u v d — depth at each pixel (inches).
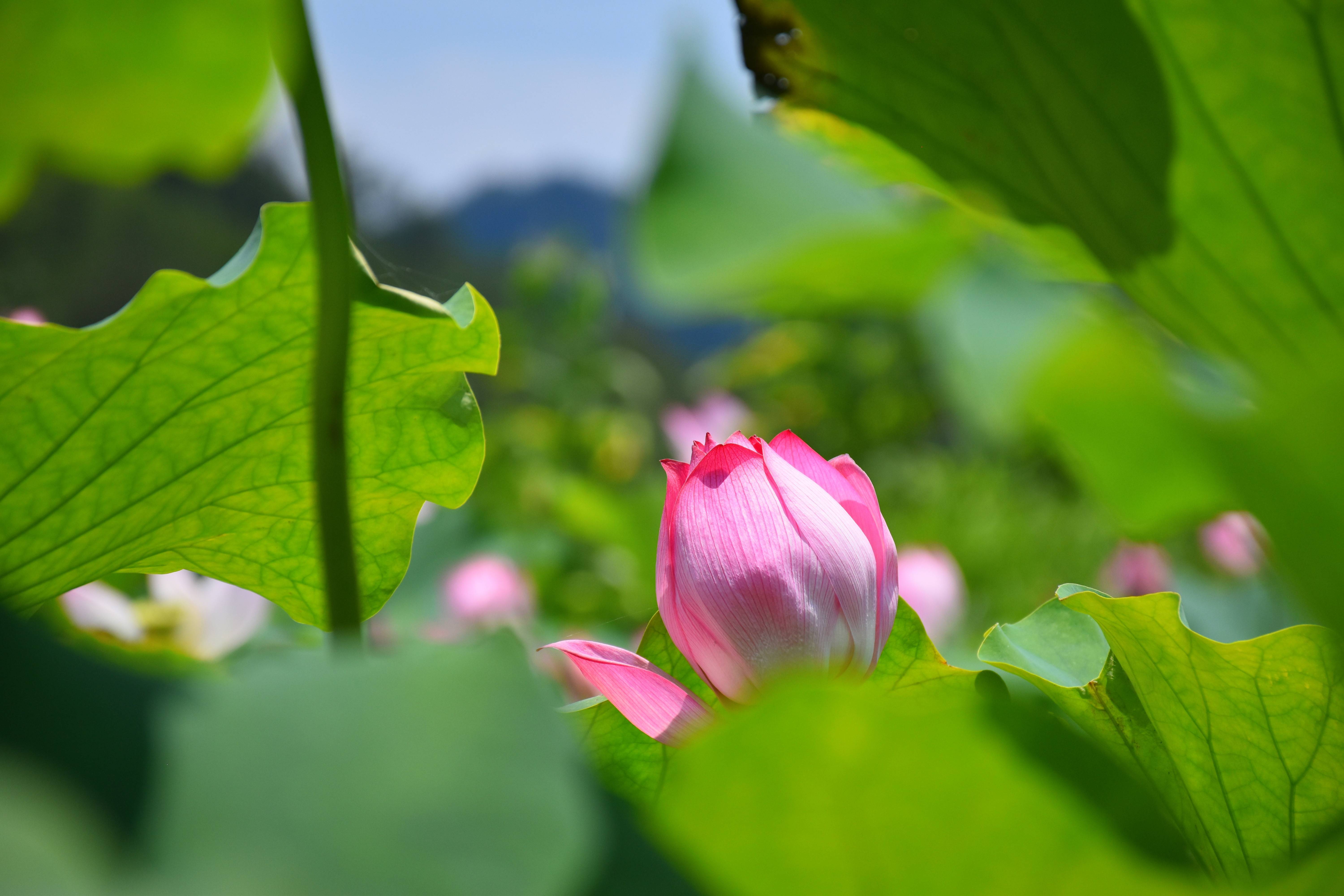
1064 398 18.5
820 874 25.5
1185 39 29.9
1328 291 30.3
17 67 26.7
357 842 22.8
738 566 33.2
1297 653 32.2
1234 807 33.5
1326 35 29.3
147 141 27.0
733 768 24.0
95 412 33.9
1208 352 31.1
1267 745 33.0
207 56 27.0
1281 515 20.8
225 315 33.5
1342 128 29.7
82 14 26.6
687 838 25.0
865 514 34.9
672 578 34.0
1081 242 31.2
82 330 32.6
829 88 32.1
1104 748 35.2
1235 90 30.0
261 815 22.9
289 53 30.0
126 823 22.3
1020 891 25.0
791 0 31.4
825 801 24.3
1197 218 30.5
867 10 31.0
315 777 23.7
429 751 24.2
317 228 30.8
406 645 26.5
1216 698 33.0
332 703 25.1
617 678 34.1
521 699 25.5
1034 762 23.2
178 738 24.3
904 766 23.6
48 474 34.2
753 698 33.5
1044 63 30.3
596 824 24.1
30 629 26.1
